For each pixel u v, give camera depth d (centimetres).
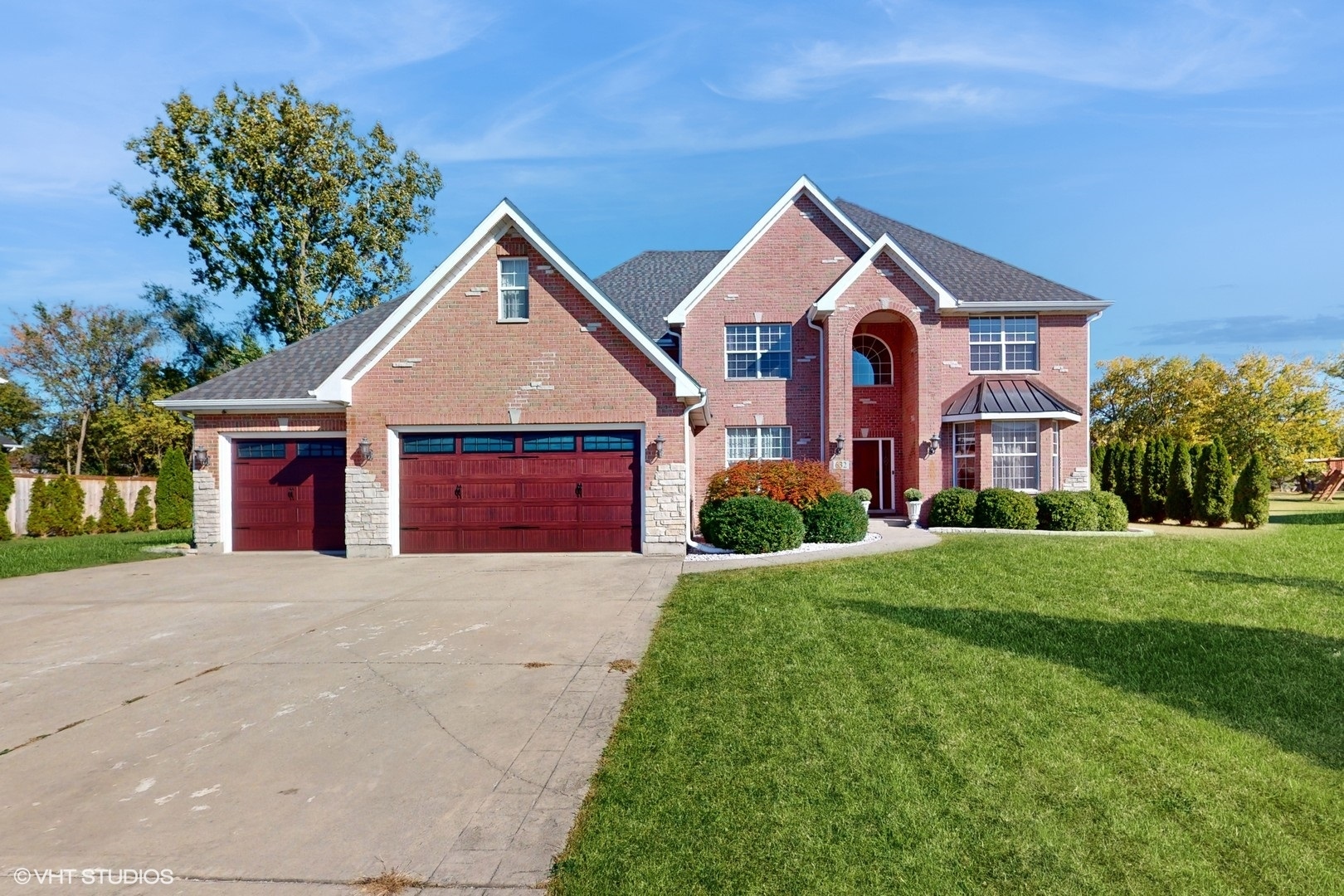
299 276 3238
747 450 2097
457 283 1479
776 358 2095
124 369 4434
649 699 597
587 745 514
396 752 508
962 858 367
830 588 1020
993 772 458
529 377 1469
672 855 371
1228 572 1134
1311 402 3478
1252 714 553
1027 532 1744
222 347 4531
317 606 999
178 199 3086
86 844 396
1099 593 980
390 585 1149
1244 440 3412
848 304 1988
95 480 2697
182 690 650
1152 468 2192
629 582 1125
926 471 1969
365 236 3466
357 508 1477
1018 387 1997
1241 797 427
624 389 1464
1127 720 541
